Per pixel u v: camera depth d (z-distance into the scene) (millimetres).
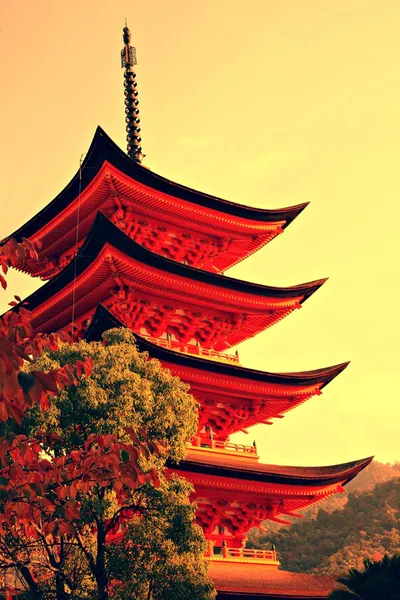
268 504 45594
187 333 48844
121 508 30766
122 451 14586
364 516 143000
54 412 28406
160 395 31906
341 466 48656
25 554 30250
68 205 49438
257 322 52750
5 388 12211
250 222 52281
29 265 54250
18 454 15727
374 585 23875
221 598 38188
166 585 29109
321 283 53031
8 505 16203
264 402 49219
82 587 30312
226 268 57188
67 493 16297
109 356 31109
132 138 59781
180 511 30000
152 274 44438
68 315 47562
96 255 42250
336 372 51000
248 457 47625
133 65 61688
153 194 47656
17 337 15922
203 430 47344
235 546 44781
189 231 51625
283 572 43688
